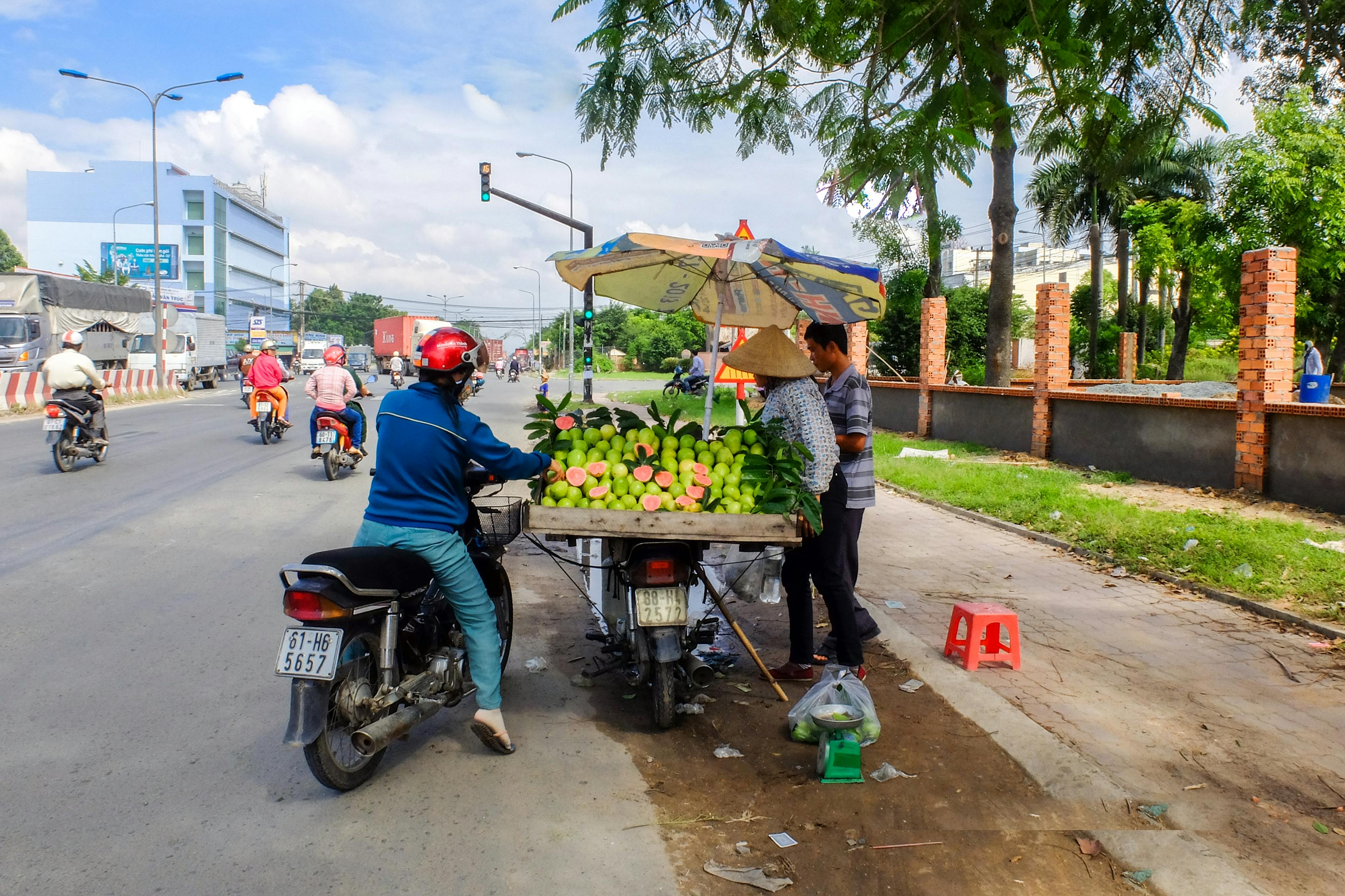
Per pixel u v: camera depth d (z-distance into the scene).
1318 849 3.22
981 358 36.56
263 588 6.49
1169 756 3.97
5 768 3.68
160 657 5.03
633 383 55.84
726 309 6.45
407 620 3.89
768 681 4.89
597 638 5.40
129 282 78.56
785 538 4.11
